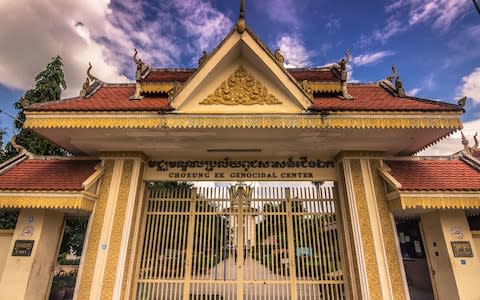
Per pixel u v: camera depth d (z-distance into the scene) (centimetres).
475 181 611
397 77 717
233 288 629
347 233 650
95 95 747
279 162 718
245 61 630
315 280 636
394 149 679
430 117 559
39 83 1381
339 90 715
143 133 611
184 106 597
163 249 667
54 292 969
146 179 712
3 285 564
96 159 722
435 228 607
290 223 675
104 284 587
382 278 575
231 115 571
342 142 641
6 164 690
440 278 587
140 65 746
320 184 754
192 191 712
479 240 585
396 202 594
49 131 612
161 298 636
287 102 596
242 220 681
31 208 628
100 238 621
